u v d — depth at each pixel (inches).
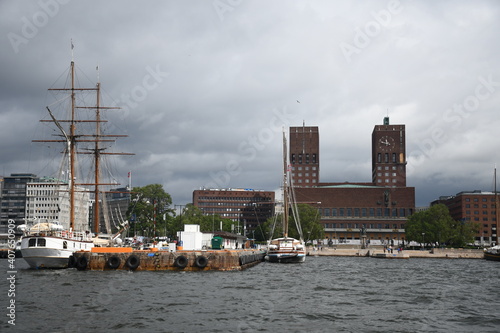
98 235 4453.7
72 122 4224.9
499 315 1763.0
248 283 2596.0
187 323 1525.6
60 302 1846.7
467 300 2130.9
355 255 7578.7
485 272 3937.0
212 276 2888.8
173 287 2304.4
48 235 3444.9
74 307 1748.3
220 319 1594.5
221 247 4183.1
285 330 1470.2
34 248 3316.9
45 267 3358.8
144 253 3174.2
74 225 4229.8
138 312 1673.2
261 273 3344.0
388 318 1674.5
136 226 7303.2
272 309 1792.6
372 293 2322.8
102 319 1558.8
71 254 3447.3
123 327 1460.4
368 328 1518.2
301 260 5187.0
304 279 2974.9
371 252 7367.1
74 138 4259.4
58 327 1446.9
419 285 2733.8
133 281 2519.7
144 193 7490.2
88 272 3043.8
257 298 2046.0
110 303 1834.4
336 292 2337.6
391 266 4687.5
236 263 3444.9
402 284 2773.1
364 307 1888.5
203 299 1968.5
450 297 2217.0
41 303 1822.1
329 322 1590.8
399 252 7150.6
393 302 2032.5
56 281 2512.3
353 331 1476.4
